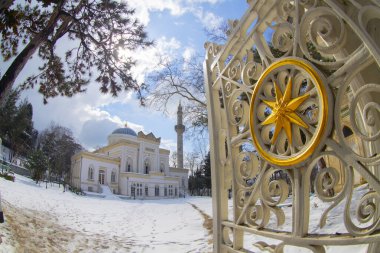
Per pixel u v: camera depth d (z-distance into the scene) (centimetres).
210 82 362
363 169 182
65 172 4906
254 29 277
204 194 5312
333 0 198
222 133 342
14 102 3647
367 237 179
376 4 177
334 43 198
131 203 2436
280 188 243
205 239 902
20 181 2492
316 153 207
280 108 234
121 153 4816
